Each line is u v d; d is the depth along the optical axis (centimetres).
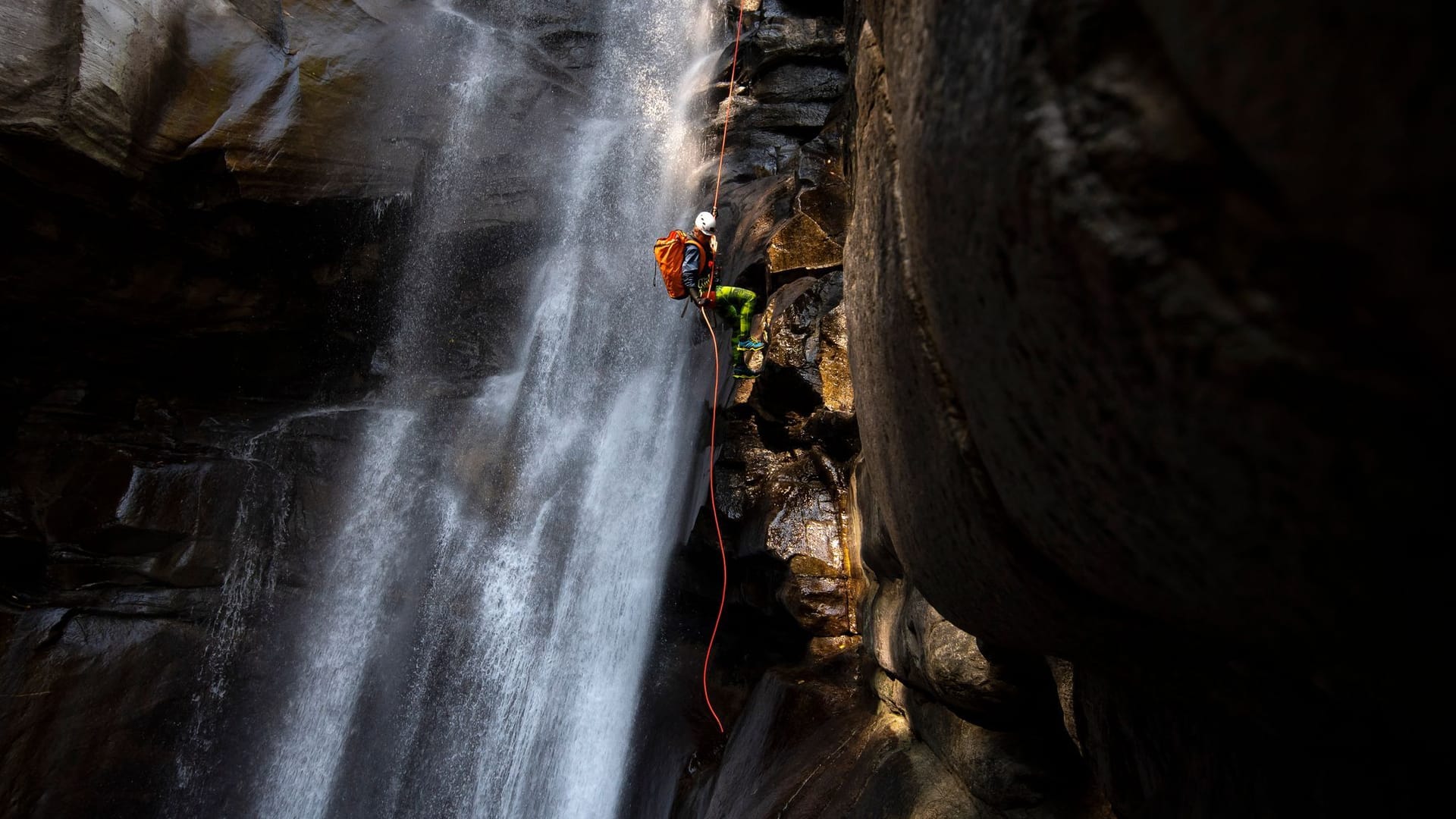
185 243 851
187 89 800
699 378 834
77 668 839
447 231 1070
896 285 170
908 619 385
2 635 829
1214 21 74
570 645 854
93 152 722
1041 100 98
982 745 320
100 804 828
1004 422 131
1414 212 62
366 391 1085
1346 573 88
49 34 689
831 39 945
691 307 918
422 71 1063
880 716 464
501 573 932
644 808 679
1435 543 77
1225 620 117
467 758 858
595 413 1005
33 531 860
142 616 884
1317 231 72
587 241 1101
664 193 1067
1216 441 89
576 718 807
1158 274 87
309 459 993
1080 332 102
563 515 941
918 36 144
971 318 129
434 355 1107
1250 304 79
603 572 875
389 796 870
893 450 204
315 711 915
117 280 828
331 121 927
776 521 599
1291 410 79
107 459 895
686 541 700
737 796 513
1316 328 75
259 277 934
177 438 954
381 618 945
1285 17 66
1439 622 85
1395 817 128
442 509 986
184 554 904
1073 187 94
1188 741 184
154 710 861
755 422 661
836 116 810
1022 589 167
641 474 897
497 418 1048
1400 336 69
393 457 1028
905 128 153
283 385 1048
